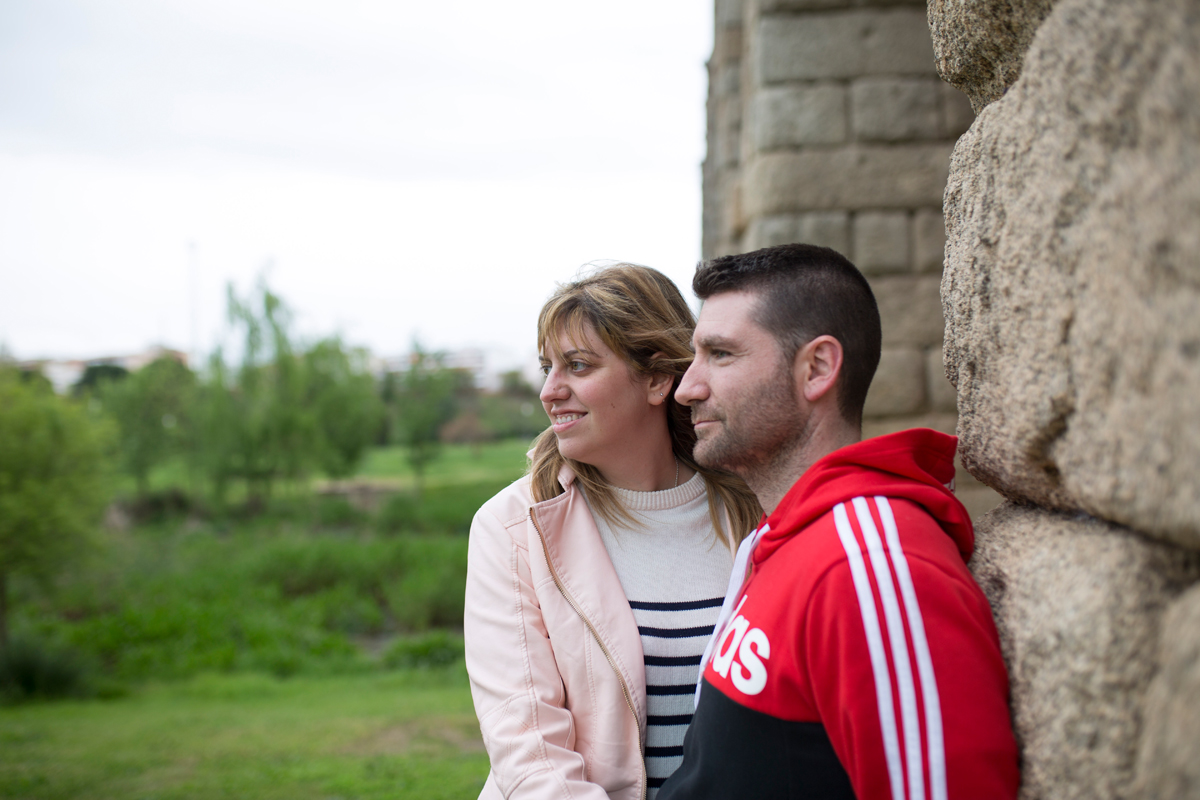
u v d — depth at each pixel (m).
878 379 4.36
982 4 1.17
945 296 1.29
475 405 51.12
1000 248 1.10
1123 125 0.84
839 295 1.27
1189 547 0.80
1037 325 1.01
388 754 7.14
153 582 18.44
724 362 1.31
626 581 1.72
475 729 7.97
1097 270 0.88
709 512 1.82
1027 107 1.04
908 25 4.48
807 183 4.48
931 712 0.98
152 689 11.64
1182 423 0.76
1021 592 1.07
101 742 7.96
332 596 17.42
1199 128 0.74
